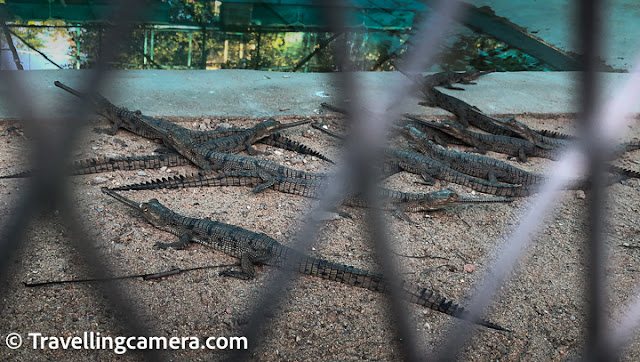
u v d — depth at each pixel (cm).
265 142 773
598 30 167
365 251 539
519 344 438
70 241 471
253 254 504
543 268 538
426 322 450
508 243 579
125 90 846
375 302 470
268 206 609
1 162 600
